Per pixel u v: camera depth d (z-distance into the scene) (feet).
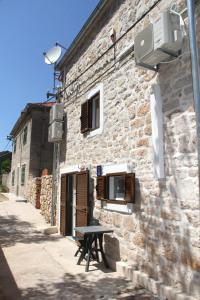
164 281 14.73
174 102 14.79
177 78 14.71
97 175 22.43
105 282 16.81
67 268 19.30
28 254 22.58
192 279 12.94
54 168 33.63
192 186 13.28
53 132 31.19
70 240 27.07
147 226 16.34
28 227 33.73
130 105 18.94
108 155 21.40
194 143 13.39
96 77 24.41
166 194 14.93
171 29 14.12
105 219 21.17
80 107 27.68
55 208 32.83
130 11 19.92
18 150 75.05
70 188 29.50
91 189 23.79
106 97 22.47
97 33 24.97
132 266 17.49
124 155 19.24
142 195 16.99
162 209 15.16
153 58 15.11
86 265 18.92
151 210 16.07
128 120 19.04
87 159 25.09
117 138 20.27
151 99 16.30
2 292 15.31
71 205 29.32
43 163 60.23
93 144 24.13
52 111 32.24
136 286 16.12
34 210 46.11
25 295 15.01
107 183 21.11
